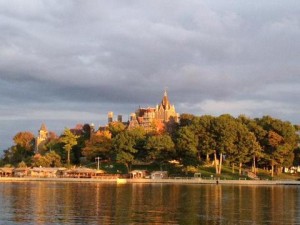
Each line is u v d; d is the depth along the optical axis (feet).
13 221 245.86
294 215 277.64
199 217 265.34
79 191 470.39
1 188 515.09
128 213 280.10
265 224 241.76
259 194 438.81
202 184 622.54
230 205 331.36
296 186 593.83
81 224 236.22
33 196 402.93
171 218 260.01
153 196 406.82
